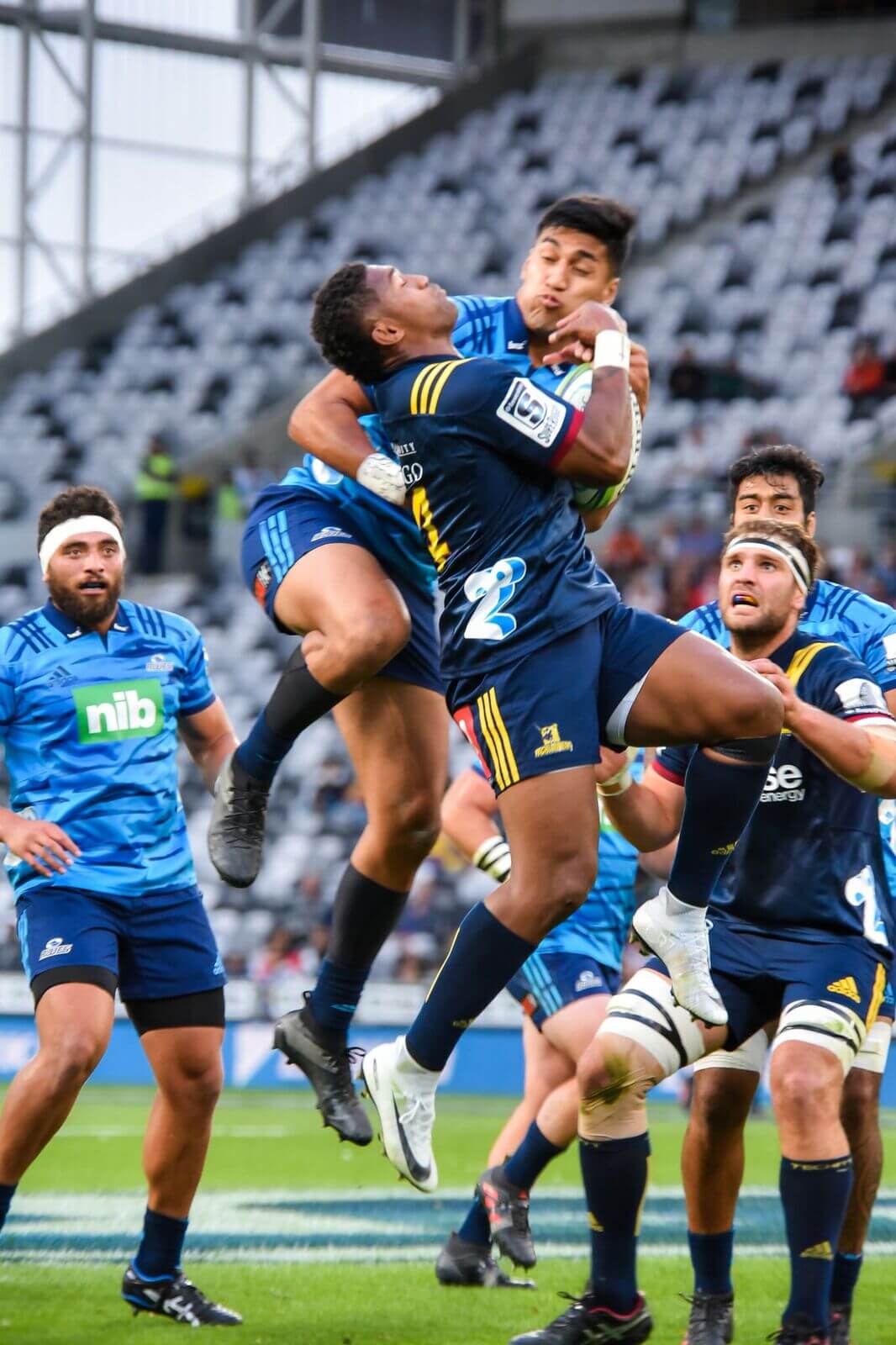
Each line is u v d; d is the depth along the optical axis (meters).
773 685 13.61
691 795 13.16
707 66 100.94
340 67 103.50
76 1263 19.55
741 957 15.03
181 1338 15.25
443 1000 13.08
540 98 103.50
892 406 72.50
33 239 96.12
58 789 16.70
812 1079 14.02
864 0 98.38
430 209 97.44
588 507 14.10
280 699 14.71
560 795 12.72
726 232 89.62
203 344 90.25
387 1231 22.98
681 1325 16.33
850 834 15.05
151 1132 16.44
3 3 95.06
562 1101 18.31
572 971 19.69
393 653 14.32
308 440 14.61
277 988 49.50
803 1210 13.81
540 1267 19.88
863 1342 15.56
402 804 15.98
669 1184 28.44
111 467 80.31
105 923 16.25
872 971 14.89
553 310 15.12
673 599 58.88
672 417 74.38
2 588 71.88
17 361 89.50
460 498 13.12
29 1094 15.22
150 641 17.41
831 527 64.88
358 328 13.49
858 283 83.06
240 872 14.98
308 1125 38.53
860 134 93.50
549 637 12.88
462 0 106.44
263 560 15.34
